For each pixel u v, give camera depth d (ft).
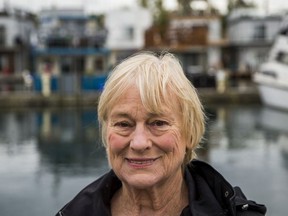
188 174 7.04
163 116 6.51
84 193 7.44
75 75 121.90
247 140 68.39
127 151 6.59
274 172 48.88
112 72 6.82
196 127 6.84
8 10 179.52
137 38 176.55
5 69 177.47
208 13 182.70
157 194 6.89
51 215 36.63
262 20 175.11
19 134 77.71
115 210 7.31
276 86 104.42
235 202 6.72
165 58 6.75
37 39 181.68
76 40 172.14
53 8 180.86
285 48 103.86
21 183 45.65
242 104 116.78
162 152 6.58
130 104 6.47
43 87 115.03
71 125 87.04
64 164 53.98
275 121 89.15
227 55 180.14
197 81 121.08
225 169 50.42
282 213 36.29
